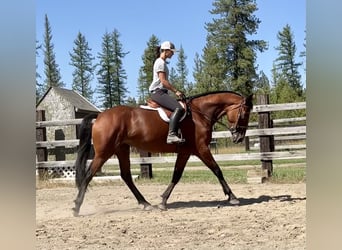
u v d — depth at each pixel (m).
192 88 45.41
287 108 8.97
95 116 6.21
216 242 4.09
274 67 52.12
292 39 51.28
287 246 3.79
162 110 6.21
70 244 4.18
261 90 41.62
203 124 6.32
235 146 22.62
